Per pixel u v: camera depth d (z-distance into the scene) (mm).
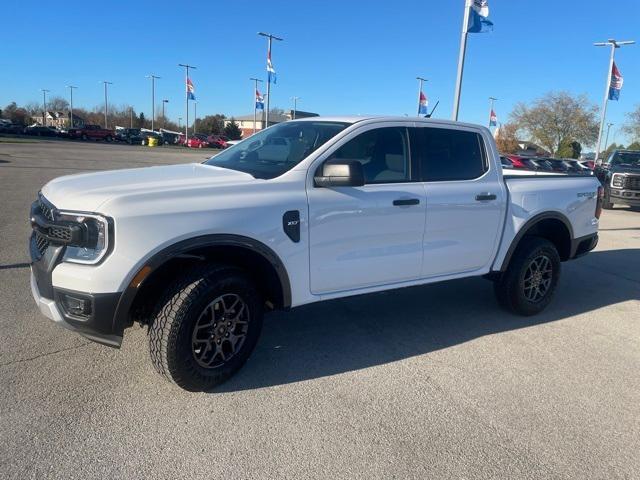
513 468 2883
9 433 2943
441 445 3057
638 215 14633
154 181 3533
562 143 58188
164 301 3312
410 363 4094
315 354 4180
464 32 12680
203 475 2697
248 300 3590
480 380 3875
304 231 3723
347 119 4250
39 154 28578
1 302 4859
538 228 5484
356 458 2896
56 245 3229
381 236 4133
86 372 3670
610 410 3541
